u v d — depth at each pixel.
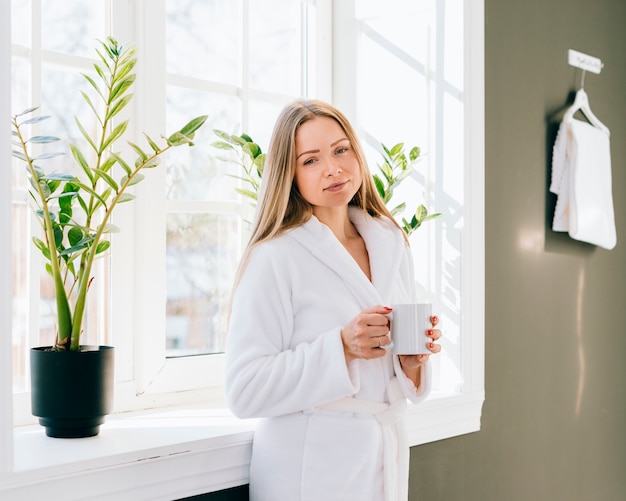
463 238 2.25
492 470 2.40
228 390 1.47
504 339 2.45
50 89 1.73
